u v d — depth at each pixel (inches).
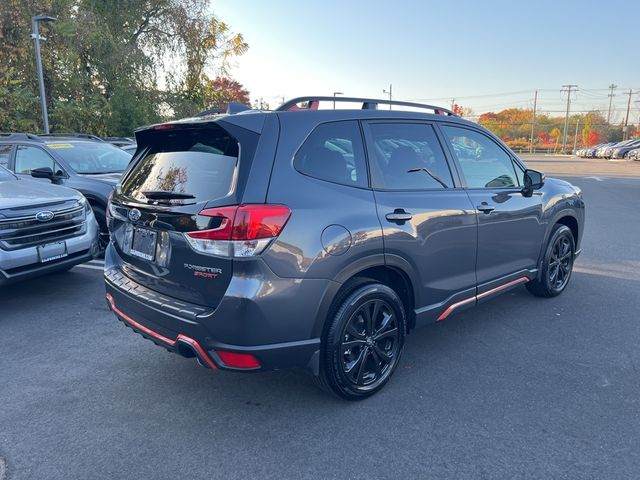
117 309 140.6
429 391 137.9
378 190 132.6
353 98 140.9
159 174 130.7
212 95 1104.8
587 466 105.7
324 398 135.6
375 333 133.3
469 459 108.7
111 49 878.4
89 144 335.6
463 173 159.8
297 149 119.4
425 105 158.2
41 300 217.3
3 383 144.2
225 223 107.9
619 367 150.9
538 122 4456.2
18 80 748.0
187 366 155.0
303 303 114.7
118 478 104.2
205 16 1008.9
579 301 210.5
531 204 184.5
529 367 151.5
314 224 115.3
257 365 113.3
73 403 133.6
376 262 127.7
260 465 108.0
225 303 108.9
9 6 743.7
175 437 118.3
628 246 319.3
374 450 112.5
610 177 948.6
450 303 154.5
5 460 109.7
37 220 201.0
